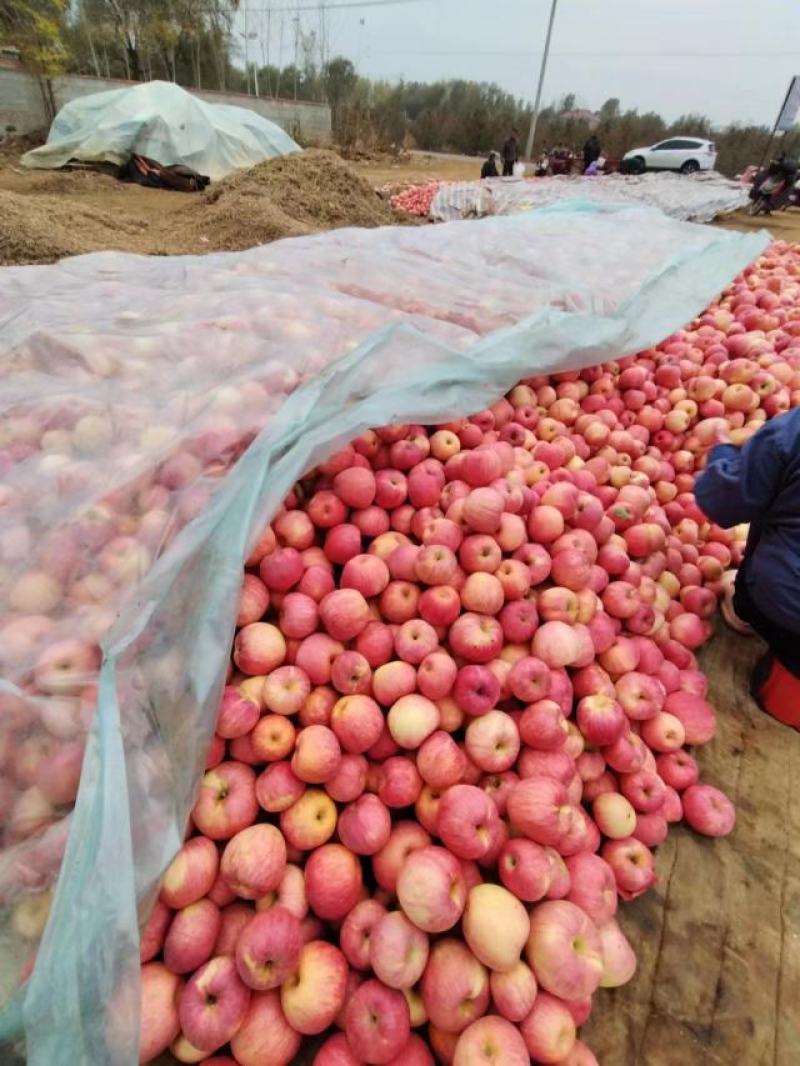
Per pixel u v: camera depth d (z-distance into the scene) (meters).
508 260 4.28
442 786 1.54
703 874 1.79
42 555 1.64
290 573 1.82
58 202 7.18
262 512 1.67
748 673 2.50
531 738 1.63
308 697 1.66
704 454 3.19
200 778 1.41
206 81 29.22
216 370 2.33
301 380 2.32
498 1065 1.18
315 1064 1.27
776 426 2.04
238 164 14.12
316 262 3.70
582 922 1.35
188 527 1.65
